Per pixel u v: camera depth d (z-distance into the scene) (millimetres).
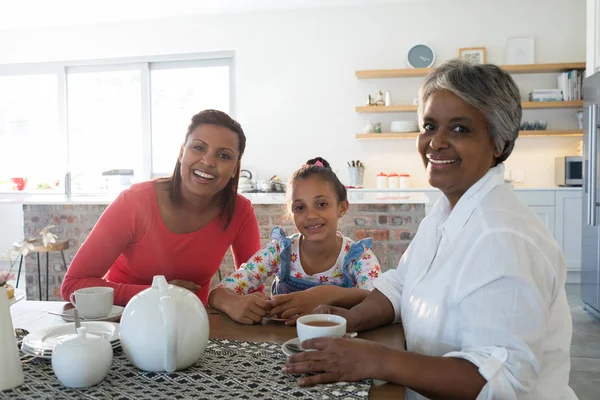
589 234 3867
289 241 1671
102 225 1589
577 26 5426
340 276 1668
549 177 5543
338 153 5840
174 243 1672
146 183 1702
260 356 1036
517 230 878
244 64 5934
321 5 5711
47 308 1425
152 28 6047
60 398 830
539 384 916
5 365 863
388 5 5676
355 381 894
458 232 962
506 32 5508
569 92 5316
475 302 868
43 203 3678
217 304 1404
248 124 5957
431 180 1004
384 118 5750
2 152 6480
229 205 1729
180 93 6184
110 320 1289
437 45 5605
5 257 1217
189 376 925
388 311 1258
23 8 5633
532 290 830
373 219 3238
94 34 6141
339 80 5797
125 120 6266
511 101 946
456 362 853
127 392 852
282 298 1342
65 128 6320
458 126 965
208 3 5605
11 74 6383
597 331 3535
